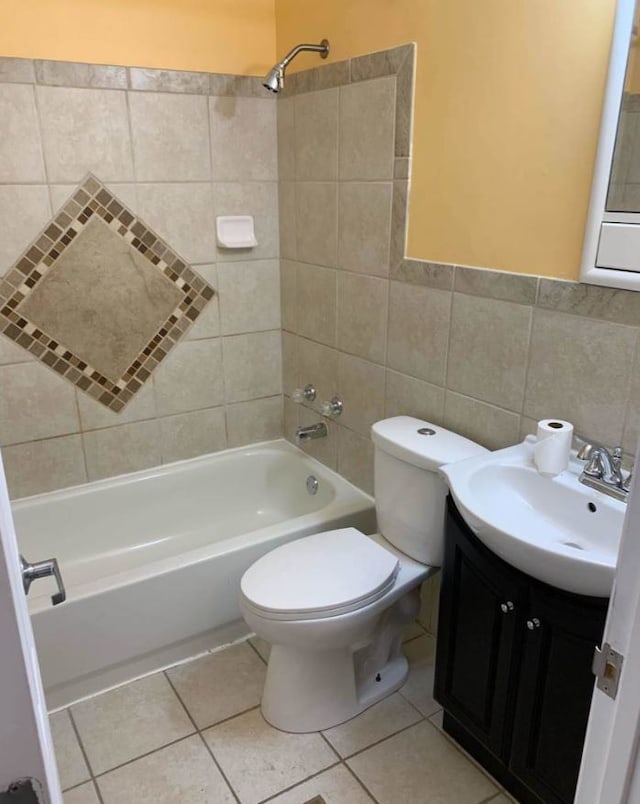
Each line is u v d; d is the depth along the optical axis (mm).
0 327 2176
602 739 775
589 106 1384
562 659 1359
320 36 2139
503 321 1701
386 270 2072
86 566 2477
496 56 1562
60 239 2188
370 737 1824
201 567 2033
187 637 2092
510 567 1445
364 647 1922
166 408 2584
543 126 1492
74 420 2395
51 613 1809
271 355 2773
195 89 2285
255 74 2389
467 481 1505
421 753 1773
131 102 2184
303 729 1829
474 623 1594
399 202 1953
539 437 1529
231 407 2744
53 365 2299
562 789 1439
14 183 2070
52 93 2051
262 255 2615
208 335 2592
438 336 1922
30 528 2377
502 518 1438
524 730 1492
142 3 2111
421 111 1810
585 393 1530
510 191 1608
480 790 1668
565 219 1493
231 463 2754
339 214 2232
